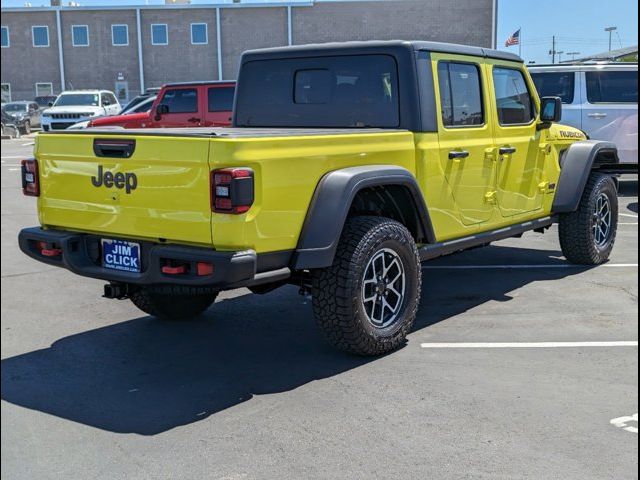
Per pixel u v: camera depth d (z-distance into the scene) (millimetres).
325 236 4238
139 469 3342
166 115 14836
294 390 4246
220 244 3891
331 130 4832
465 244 5559
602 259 7387
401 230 4734
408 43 5035
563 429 3682
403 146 4871
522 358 4707
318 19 45344
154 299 5402
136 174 4145
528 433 3639
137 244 4281
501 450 3465
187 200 3955
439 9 44656
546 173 6547
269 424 3795
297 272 4629
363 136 4562
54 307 6082
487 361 4660
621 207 11320
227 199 3814
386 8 44938
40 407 4047
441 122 5176
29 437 3680
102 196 4340
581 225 7004
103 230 4387
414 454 3438
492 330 5293
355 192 4348
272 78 5836
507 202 6008
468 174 5449
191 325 5574
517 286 6559
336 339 4555
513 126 5988
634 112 12023
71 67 46844
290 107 5746
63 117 24578
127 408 4031
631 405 3967
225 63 46344
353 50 5301
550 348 4895
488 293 6332
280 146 4023
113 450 3529
